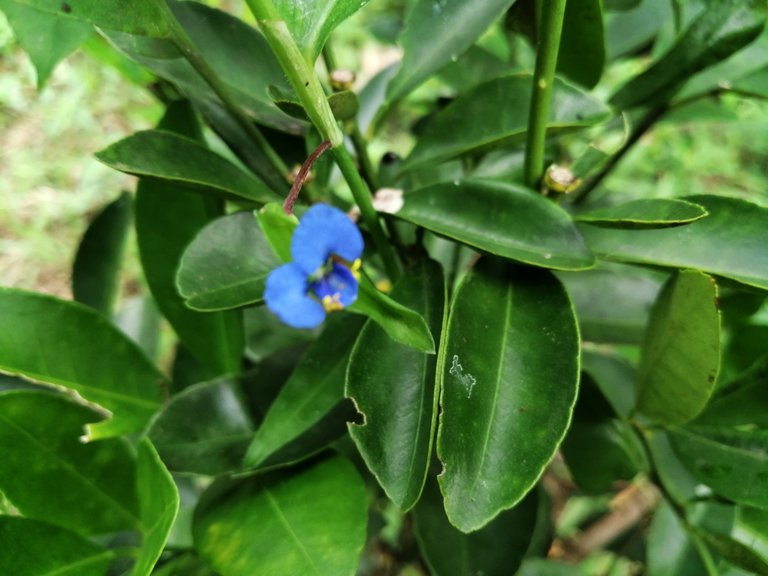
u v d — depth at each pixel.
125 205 0.21
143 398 0.17
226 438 0.16
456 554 0.17
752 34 0.16
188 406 0.16
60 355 0.16
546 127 0.15
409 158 0.17
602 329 0.20
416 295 0.14
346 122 0.15
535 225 0.14
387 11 0.52
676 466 0.20
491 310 0.14
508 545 0.17
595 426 0.18
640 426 0.18
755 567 0.15
